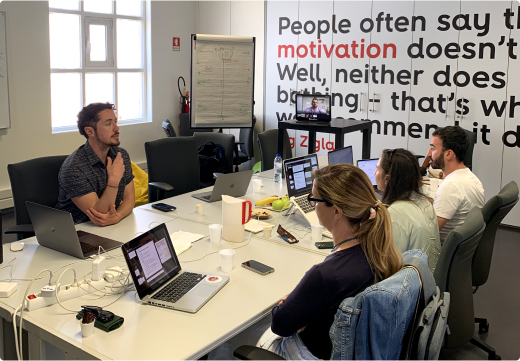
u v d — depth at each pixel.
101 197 2.62
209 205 3.02
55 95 5.43
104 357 1.39
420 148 5.20
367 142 4.02
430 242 2.10
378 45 5.27
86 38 5.57
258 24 6.19
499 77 4.61
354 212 1.46
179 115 6.49
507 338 2.79
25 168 2.64
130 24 6.09
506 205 2.42
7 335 1.76
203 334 1.53
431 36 4.93
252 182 3.59
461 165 2.70
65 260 2.11
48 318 1.61
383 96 5.34
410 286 1.34
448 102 4.94
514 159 4.66
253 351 1.47
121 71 6.03
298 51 5.89
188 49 6.77
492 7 4.54
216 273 1.99
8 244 2.27
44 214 2.15
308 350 1.51
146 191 4.10
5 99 4.76
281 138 3.86
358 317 1.30
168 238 1.97
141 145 6.31
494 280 3.59
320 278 1.43
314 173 1.59
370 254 1.44
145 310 1.68
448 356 2.59
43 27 5.02
